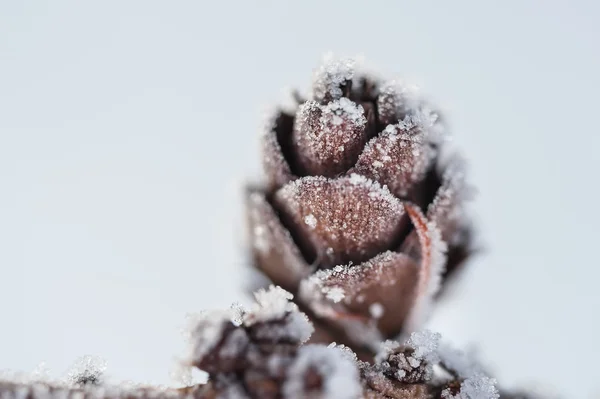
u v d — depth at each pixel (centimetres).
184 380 8
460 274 9
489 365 9
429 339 8
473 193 9
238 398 7
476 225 9
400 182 9
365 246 9
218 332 7
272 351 7
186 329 7
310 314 9
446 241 9
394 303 9
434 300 9
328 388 7
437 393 8
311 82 9
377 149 8
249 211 9
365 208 8
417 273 9
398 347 8
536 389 9
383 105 8
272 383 7
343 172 8
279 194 9
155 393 7
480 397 8
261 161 9
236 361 7
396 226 9
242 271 9
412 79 9
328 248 9
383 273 9
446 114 9
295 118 9
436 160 9
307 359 7
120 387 8
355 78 9
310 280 9
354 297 9
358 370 8
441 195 9
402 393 8
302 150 9
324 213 9
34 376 8
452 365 9
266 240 9
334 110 8
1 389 7
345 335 9
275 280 9
